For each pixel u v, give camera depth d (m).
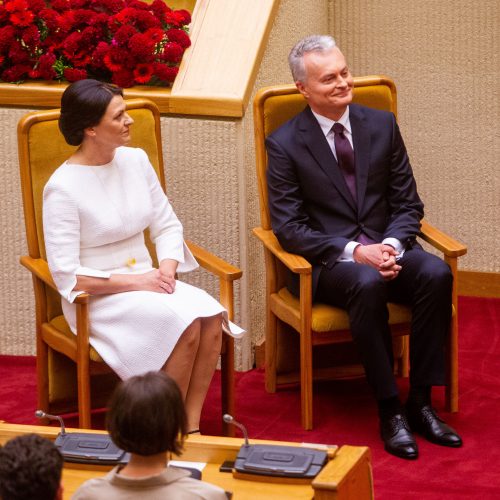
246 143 13.52
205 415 12.79
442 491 10.69
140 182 11.82
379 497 10.59
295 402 13.06
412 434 11.79
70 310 11.64
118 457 8.59
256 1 14.17
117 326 11.31
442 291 11.75
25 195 11.99
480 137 16.14
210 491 6.86
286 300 12.78
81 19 14.05
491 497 10.55
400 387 13.41
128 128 11.38
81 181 11.44
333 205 12.42
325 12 16.44
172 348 11.05
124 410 6.66
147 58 13.57
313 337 12.05
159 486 6.80
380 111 12.74
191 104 13.36
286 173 12.36
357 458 8.16
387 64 16.34
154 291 11.41
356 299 11.60
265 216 12.93
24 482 5.91
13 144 13.94
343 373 13.66
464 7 15.79
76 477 8.52
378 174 12.52
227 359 11.88
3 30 13.85
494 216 16.34
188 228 13.81
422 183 16.55
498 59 15.79
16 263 14.31
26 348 14.58
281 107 12.72
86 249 11.55
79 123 11.27
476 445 11.71
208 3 14.34
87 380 11.43
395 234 12.26
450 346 12.38
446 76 16.08
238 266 13.79
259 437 12.11
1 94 13.81
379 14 16.22
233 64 13.58
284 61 14.98
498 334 15.09
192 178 13.64
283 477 8.26
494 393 13.12
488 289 16.55
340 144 12.44
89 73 14.20
